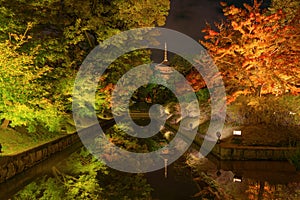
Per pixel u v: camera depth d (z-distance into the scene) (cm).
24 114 1252
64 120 1898
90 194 944
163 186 1037
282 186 1003
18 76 1249
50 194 941
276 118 1574
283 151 1411
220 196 909
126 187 1024
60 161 1412
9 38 1305
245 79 1712
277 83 1603
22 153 1133
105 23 2173
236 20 1698
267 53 1597
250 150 1418
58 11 1962
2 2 1443
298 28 1578
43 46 1606
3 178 978
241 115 1664
